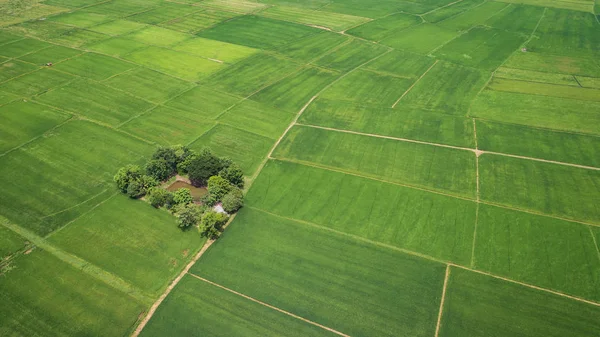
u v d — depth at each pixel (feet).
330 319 176.14
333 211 228.22
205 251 204.74
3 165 255.70
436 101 334.03
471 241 210.18
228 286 188.34
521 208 229.66
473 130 296.51
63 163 259.39
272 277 192.54
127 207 228.02
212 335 169.27
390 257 202.49
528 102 330.95
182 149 258.37
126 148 274.36
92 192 237.66
